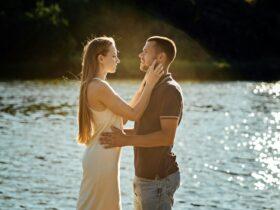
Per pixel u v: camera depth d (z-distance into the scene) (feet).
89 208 22.50
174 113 21.53
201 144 75.36
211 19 317.01
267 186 51.11
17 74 210.38
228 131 88.58
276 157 66.54
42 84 172.86
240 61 305.32
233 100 143.84
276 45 326.85
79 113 22.77
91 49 22.70
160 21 294.25
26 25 239.09
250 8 339.77
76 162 58.90
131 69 237.86
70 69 231.50
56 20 246.68
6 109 107.55
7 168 54.95
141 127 22.21
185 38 296.71
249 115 111.86
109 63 22.85
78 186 48.19
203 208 42.86
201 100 141.90
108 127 22.41
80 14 264.72
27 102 121.60
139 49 271.49
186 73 251.60
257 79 236.84
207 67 274.57
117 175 22.68
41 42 239.50
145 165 22.08
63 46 241.14
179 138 80.18
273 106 130.62
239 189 49.57
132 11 287.69
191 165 60.59
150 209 22.22
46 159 60.23
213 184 51.42
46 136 76.74
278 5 349.41
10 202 42.34
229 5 334.85
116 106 21.98
